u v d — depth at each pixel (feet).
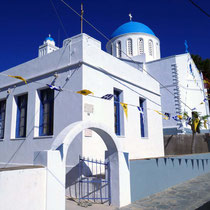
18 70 36.27
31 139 31.19
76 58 28.55
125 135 33.81
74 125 18.88
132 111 36.47
